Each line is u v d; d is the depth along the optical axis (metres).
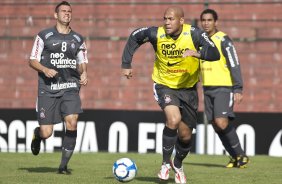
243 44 53.19
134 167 27.03
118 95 53.97
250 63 53.00
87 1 57.03
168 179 29.41
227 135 37.81
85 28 55.34
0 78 55.31
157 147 48.94
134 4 55.88
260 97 52.69
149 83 53.72
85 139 49.81
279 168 36.97
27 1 56.81
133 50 28.20
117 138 49.50
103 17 56.19
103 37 54.34
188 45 27.22
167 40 27.28
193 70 27.66
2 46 55.41
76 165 37.69
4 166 36.50
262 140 47.91
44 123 32.31
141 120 49.19
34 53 31.77
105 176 31.28
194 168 36.59
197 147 49.03
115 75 54.16
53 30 32.03
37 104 32.47
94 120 49.72
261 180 30.30
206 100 38.72
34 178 30.09
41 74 32.25
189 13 55.00
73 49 32.00
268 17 54.50
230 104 38.16
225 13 54.84
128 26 54.88
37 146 34.19
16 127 50.28
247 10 54.66
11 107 55.00
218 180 30.09
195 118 28.25
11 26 56.09
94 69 54.28
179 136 28.12
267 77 52.81
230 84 38.22
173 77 27.62
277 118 47.72
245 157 37.50
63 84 32.12
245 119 48.09
